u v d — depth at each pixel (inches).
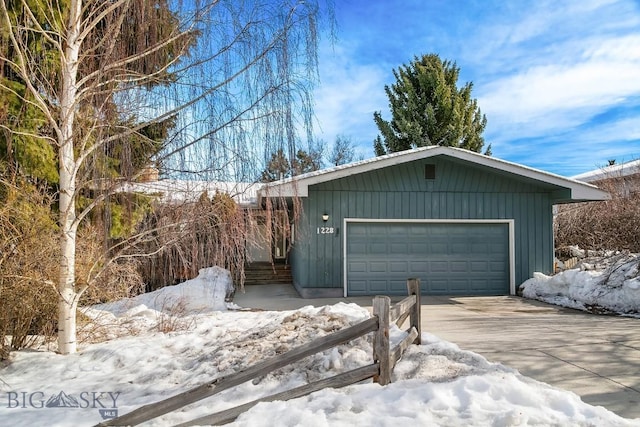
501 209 461.7
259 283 575.5
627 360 195.3
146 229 197.3
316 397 128.3
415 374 147.8
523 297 435.2
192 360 189.9
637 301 329.4
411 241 453.4
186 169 178.7
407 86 842.8
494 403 120.4
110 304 277.6
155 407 121.6
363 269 447.5
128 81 177.9
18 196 204.5
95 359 192.2
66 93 184.1
